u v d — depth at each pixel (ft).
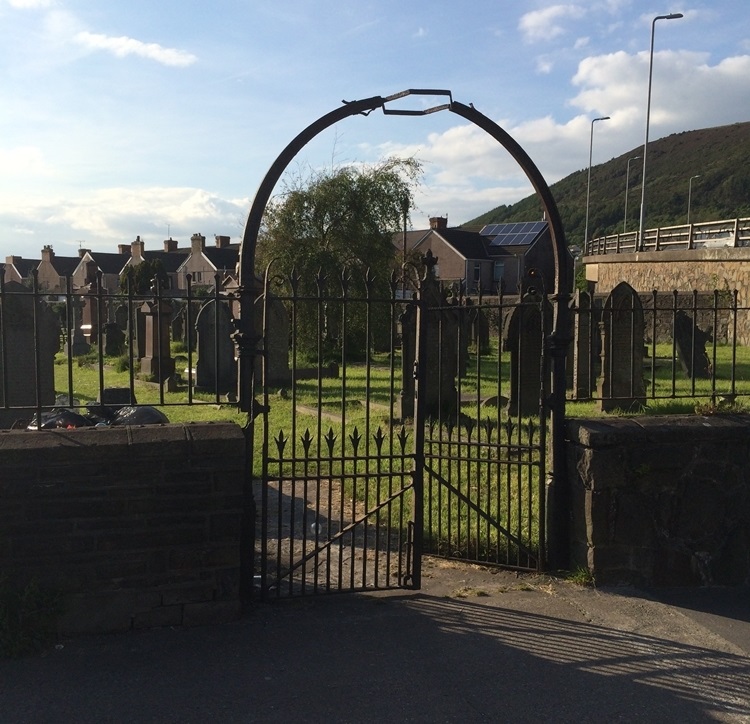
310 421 36.11
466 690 11.68
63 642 12.87
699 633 14.05
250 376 14.97
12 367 31.96
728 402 19.22
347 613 14.60
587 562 16.46
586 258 134.31
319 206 77.36
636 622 14.47
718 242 107.14
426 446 28.17
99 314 14.53
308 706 11.07
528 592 15.92
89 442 12.88
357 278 66.39
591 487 16.17
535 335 36.29
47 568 12.78
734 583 16.79
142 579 13.37
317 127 15.37
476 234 196.24
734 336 19.83
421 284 15.71
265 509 15.03
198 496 13.52
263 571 15.05
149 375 54.03
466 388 47.47
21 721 10.48
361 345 70.18
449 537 18.28
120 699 11.12
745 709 11.34
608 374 36.96
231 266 191.11
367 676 12.03
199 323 49.16
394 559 18.08
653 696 11.63
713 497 16.67
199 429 13.78
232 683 11.68
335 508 22.39
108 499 13.03
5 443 12.57
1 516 12.48
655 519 16.42
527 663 12.62
